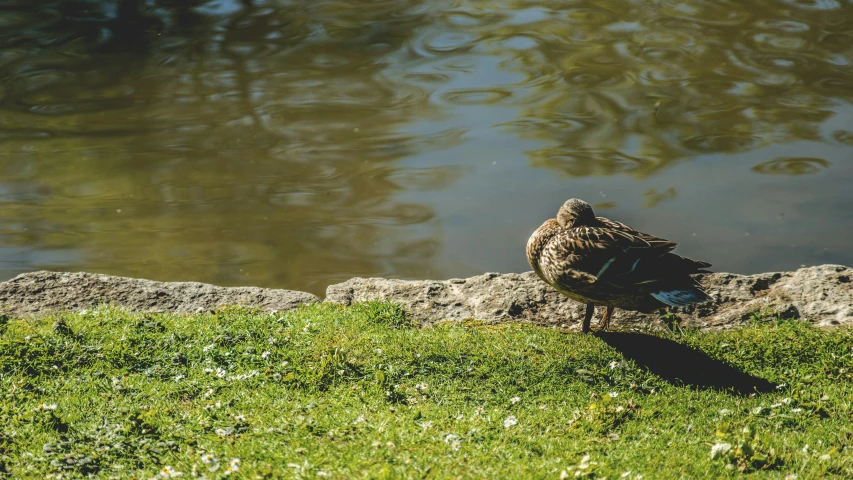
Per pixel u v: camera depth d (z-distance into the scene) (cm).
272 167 1538
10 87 1867
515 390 720
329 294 941
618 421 665
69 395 707
